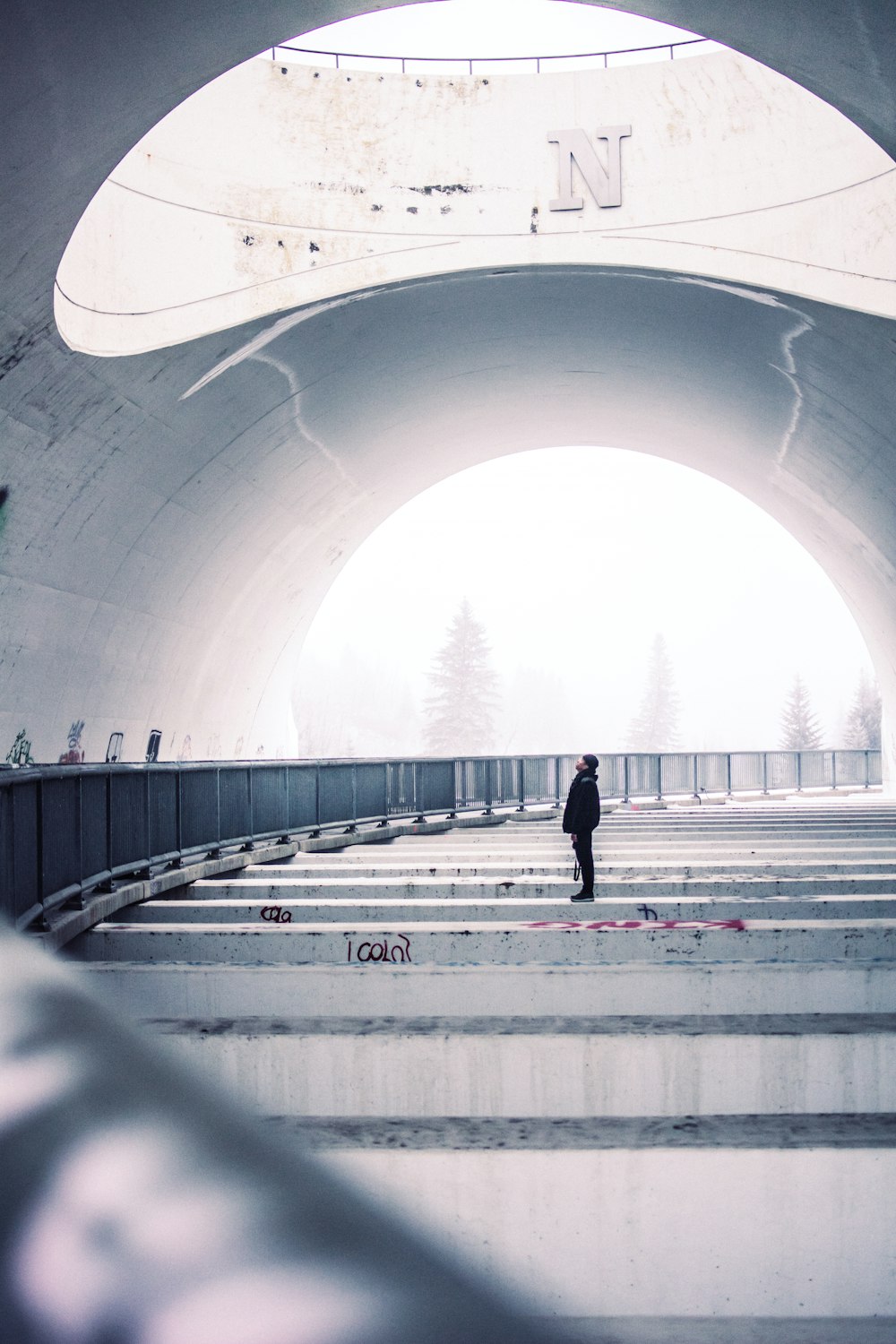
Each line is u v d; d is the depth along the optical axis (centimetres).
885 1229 544
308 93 1870
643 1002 805
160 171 1706
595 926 938
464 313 2170
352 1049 686
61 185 1252
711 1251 542
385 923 1065
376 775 1980
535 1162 541
